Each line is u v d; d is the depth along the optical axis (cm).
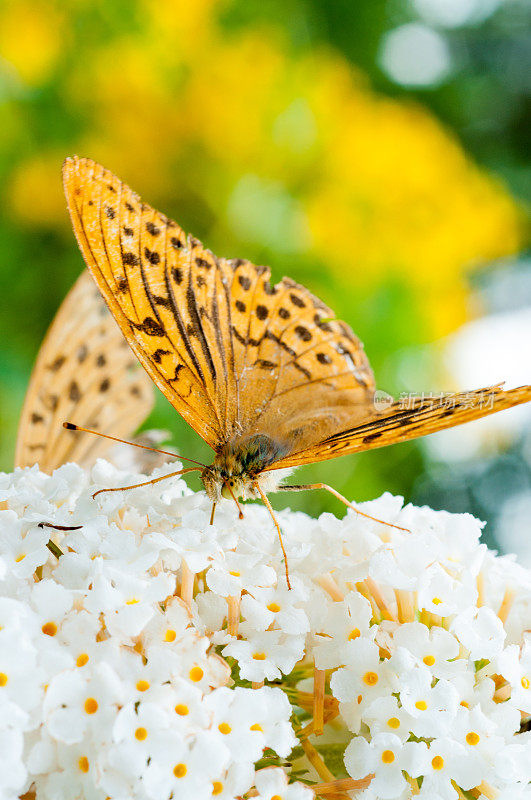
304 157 36
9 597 22
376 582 23
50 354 28
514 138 49
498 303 47
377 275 37
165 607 23
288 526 25
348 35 43
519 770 22
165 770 21
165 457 29
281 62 37
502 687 23
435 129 41
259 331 25
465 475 44
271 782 22
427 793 22
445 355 39
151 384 29
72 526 23
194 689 22
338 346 25
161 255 24
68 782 22
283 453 25
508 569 24
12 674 22
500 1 51
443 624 23
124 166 35
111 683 22
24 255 34
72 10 35
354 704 23
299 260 36
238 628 23
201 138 35
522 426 44
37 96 35
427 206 38
